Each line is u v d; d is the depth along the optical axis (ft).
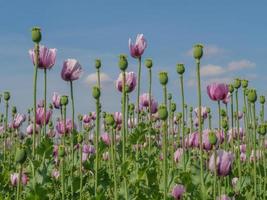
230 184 6.79
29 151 6.36
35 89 5.94
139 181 6.30
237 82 7.23
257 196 6.68
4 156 9.21
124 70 6.23
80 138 6.45
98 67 7.30
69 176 6.93
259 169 7.14
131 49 7.20
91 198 5.76
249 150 7.65
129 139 7.19
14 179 6.78
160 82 6.31
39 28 5.85
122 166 5.94
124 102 6.31
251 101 6.45
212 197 5.84
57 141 9.74
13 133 10.38
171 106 8.18
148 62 7.63
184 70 6.83
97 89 5.76
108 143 7.69
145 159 7.25
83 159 7.48
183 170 7.06
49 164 6.51
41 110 7.14
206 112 8.95
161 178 6.66
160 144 9.52
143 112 9.25
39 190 5.57
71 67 6.28
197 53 5.50
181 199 5.88
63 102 6.70
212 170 5.36
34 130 6.11
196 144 7.17
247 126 7.66
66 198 6.64
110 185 6.65
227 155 5.33
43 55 6.17
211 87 6.25
